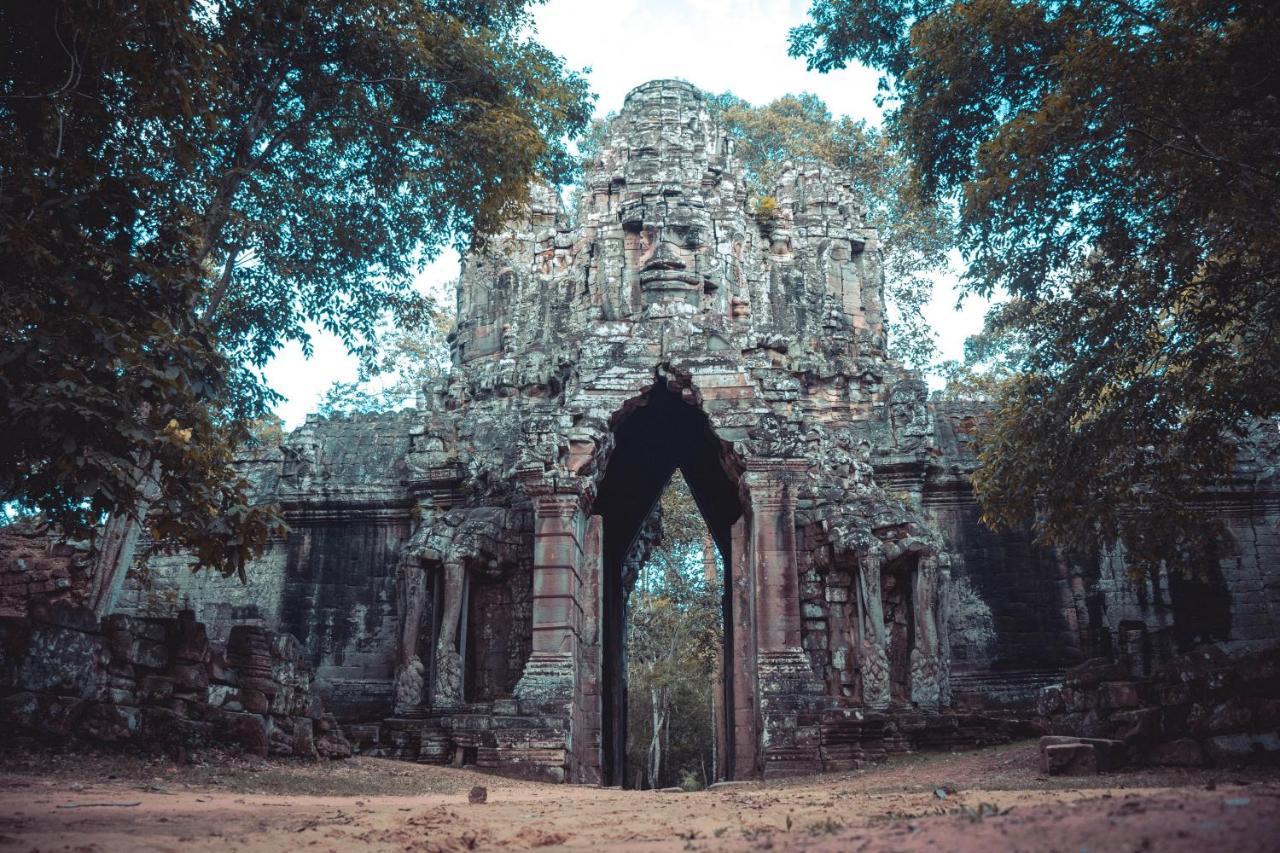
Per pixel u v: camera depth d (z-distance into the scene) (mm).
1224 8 13047
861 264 31609
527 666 19578
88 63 12547
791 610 19312
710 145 30047
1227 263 14859
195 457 11688
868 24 18156
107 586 16047
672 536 39438
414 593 22281
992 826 4480
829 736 17922
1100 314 15438
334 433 27641
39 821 6371
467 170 19062
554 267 30125
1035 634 24078
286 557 26062
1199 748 9844
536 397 26969
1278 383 14711
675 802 10109
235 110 18078
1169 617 23875
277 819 7363
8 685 10594
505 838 6332
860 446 24078
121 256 10938
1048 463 15906
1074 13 14188
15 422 9828
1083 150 13508
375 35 17953
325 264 19906
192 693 12680
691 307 22328
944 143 16953
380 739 20344
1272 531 24172
